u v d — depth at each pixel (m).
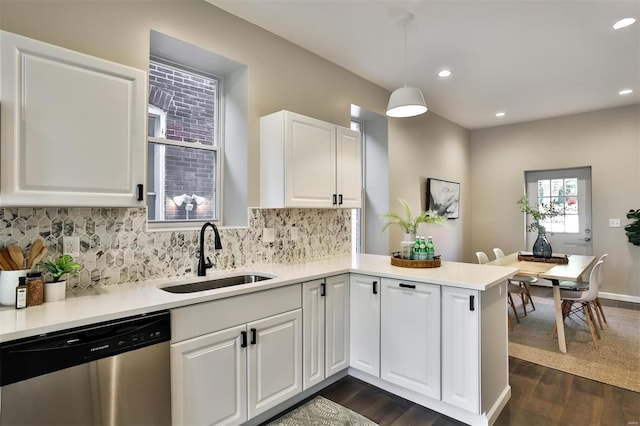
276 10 2.56
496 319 2.23
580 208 5.38
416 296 2.24
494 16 2.64
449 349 2.10
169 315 1.61
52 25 1.78
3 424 1.18
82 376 1.35
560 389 2.53
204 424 1.74
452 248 5.73
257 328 1.99
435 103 4.77
